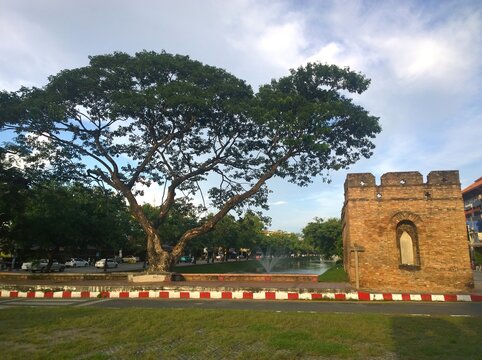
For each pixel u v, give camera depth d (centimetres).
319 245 6372
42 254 3669
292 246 11600
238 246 8144
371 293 1747
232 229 4425
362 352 772
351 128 2317
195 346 818
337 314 1234
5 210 2838
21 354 754
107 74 2323
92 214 3572
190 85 2241
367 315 1205
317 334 924
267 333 932
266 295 1792
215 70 2434
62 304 1623
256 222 7862
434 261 2120
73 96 2373
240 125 2502
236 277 2402
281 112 2170
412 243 2191
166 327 1010
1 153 2698
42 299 1836
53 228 3192
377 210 2217
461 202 2155
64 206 3139
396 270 2139
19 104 2261
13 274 2569
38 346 830
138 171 2589
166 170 2803
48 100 2245
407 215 2184
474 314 1293
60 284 2194
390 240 2173
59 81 2281
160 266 2480
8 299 1856
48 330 984
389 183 2233
